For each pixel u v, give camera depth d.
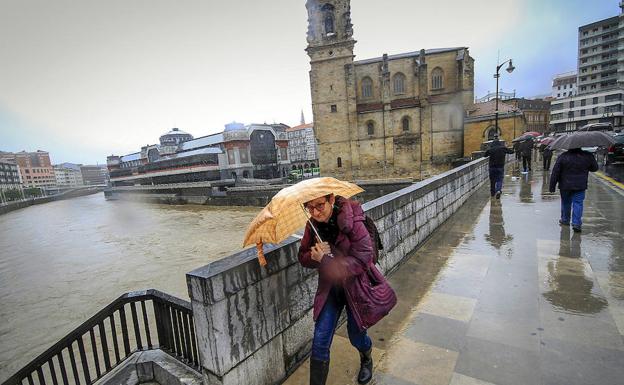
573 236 5.50
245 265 2.25
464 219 7.39
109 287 15.49
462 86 46.34
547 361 2.52
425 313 3.38
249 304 2.29
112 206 72.12
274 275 2.51
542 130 95.69
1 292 16.53
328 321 2.13
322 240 2.12
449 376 2.44
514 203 8.87
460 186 8.89
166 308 3.20
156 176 84.81
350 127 48.72
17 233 42.91
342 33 47.12
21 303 14.37
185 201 53.59
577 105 89.00
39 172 159.50
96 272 18.56
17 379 2.80
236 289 2.17
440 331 3.04
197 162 71.38
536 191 10.68
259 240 2.02
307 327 2.89
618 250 4.70
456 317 3.26
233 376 2.16
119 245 26.53
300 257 2.22
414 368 2.56
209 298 1.99
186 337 3.01
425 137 46.31
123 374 3.02
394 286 4.11
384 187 26.05
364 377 2.42
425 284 4.09
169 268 18.00
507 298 3.56
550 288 3.71
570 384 2.27
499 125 41.88
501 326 3.04
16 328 11.73
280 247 2.57
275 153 80.94
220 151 72.69
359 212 2.11
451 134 45.62
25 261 24.44
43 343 10.43
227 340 2.11
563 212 6.20
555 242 5.27
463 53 46.19
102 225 42.09
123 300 3.26
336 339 3.06
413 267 4.70
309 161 102.69
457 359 2.63
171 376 2.85
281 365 2.59
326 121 49.69
